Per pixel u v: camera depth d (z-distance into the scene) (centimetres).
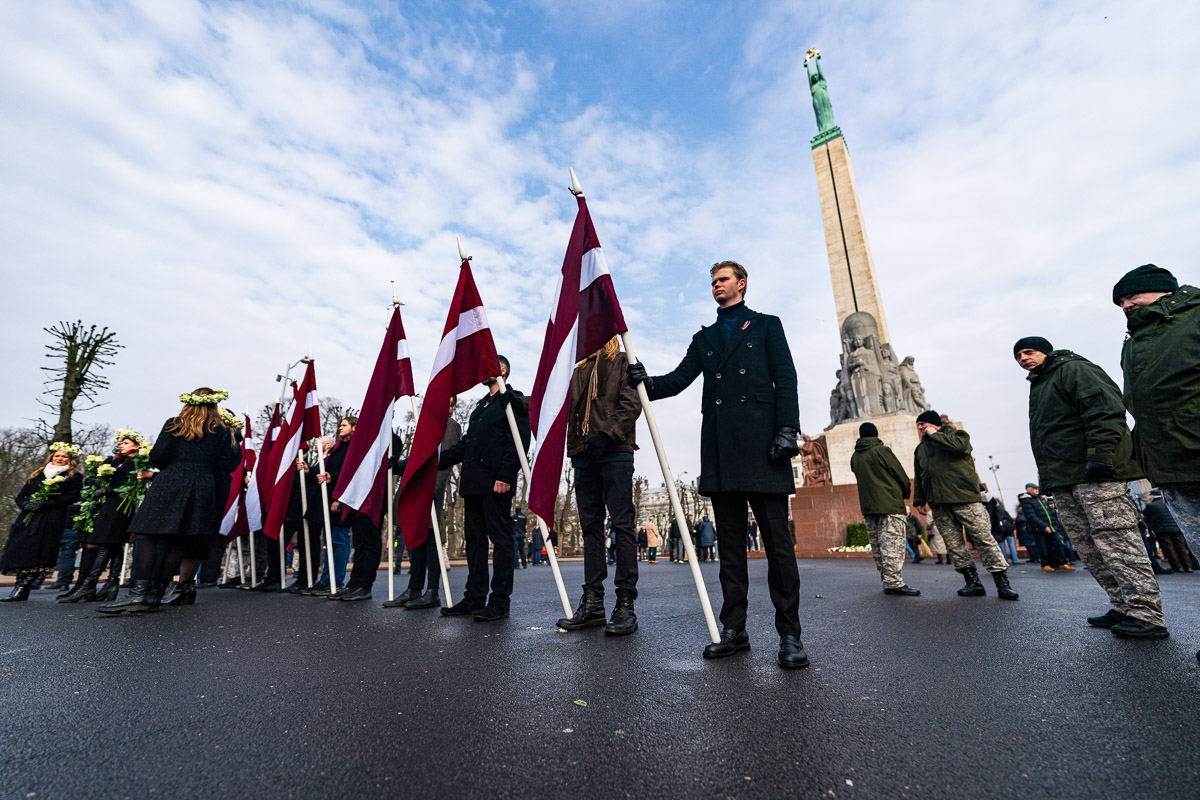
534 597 634
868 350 2188
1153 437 300
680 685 242
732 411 314
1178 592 600
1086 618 422
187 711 217
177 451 540
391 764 166
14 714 215
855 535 1723
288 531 807
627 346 346
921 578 859
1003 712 205
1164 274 317
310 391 735
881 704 215
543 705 218
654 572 1150
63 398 1670
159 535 520
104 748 181
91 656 317
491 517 458
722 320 350
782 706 213
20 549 664
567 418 396
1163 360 298
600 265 382
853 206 2580
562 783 153
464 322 516
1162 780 150
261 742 185
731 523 319
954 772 157
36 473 695
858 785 150
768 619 428
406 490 488
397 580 1012
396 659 302
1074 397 390
